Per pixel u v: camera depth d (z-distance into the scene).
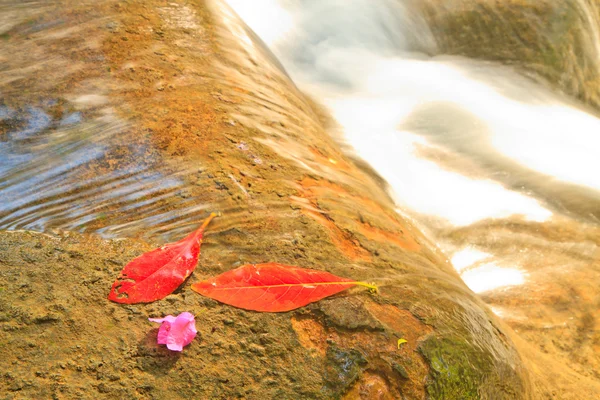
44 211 0.63
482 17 1.45
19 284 0.57
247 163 0.70
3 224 0.61
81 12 0.86
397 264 0.64
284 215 0.65
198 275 0.59
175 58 0.82
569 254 0.93
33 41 0.81
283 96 0.86
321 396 0.54
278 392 0.53
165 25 0.88
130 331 0.55
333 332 0.57
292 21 1.30
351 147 0.98
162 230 0.62
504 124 1.21
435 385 0.56
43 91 0.74
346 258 0.63
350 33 1.34
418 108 1.19
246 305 0.58
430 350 0.57
